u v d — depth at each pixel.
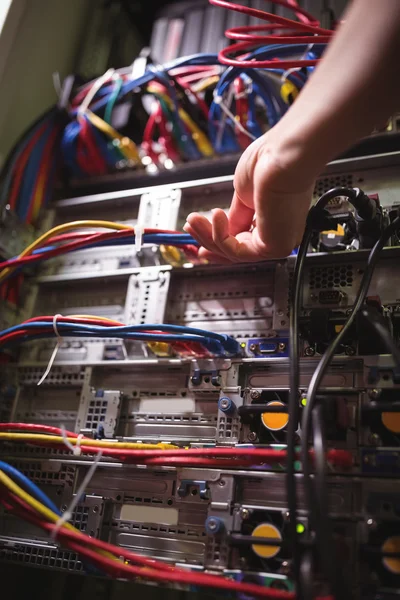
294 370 0.97
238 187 1.04
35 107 2.04
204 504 1.14
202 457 1.11
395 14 0.70
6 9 1.79
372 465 1.01
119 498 1.23
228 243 1.10
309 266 1.32
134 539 1.18
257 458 1.01
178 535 1.14
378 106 0.76
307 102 0.80
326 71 0.78
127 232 1.36
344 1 1.71
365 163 1.37
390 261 1.26
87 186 1.87
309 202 0.97
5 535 1.30
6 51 1.79
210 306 1.41
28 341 1.52
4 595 1.29
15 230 1.68
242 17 1.89
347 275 1.28
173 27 2.05
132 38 2.48
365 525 0.95
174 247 1.44
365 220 1.17
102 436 1.31
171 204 1.55
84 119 1.74
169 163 1.74
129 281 1.51
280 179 0.86
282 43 1.39
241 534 1.05
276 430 1.10
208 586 0.94
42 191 1.80
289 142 0.82
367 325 1.09
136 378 1.38
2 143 1.87
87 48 2.27
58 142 1.87
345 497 1.02
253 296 1.38
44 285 1.66
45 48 2.07
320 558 0.83
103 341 1.46
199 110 1.68
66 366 1.44
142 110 1.90
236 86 1.58
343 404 1.03
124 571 0.98
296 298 1.06
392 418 1.02
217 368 1.26
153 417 1.31
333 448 1.07
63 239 1.45
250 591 0.90
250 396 1.21
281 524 1.03
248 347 1.27
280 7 1.80
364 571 0.94
